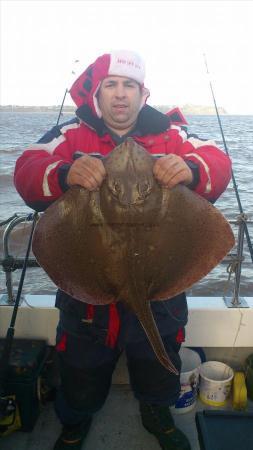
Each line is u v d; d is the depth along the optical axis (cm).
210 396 290
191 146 226
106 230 182
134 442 263
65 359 235
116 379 309
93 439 265
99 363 234
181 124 242
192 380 280
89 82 228
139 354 234
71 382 238
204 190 205
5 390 254
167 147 225
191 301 307
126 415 285
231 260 294
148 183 181
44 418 281
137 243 182
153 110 229
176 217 184
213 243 188
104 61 218
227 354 316
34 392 267
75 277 189
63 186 197
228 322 298
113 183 181
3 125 6444
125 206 180
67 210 182
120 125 225
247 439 212
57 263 186
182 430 272
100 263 186
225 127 5706
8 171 1727
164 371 239
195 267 192
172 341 236
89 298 192
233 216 1055
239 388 287
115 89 217
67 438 252
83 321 222
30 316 296
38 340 297
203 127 5303
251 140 3550
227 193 1327
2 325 298
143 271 183
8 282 298
